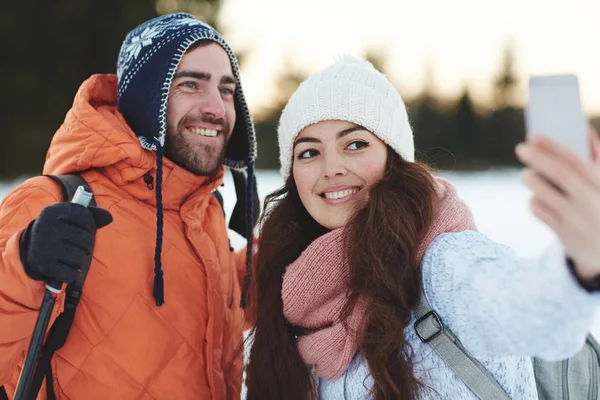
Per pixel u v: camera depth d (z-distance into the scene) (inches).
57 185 67.2
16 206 65.4
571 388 61.2
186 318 69.9
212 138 75.9
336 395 59.6
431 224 58.8
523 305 45.6
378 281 57.9
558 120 36.9
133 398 65.7
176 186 73.4
